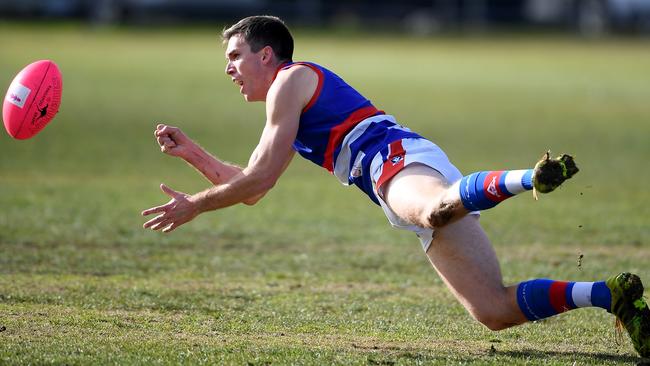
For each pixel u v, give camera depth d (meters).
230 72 19.67
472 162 49.19
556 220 35.44
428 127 65.62
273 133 18.45
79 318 20.45
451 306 23.00
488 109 78.81
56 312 20.98
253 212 36.22
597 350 19.00
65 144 52.22
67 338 18.64
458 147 55.56
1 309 21.05
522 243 31.41
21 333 18.92
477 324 21.25
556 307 17.59
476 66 126.25
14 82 20.33
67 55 115.31
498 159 50.56
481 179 16.11
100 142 53.50
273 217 35.25
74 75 95.06
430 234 18.12
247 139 55.94
